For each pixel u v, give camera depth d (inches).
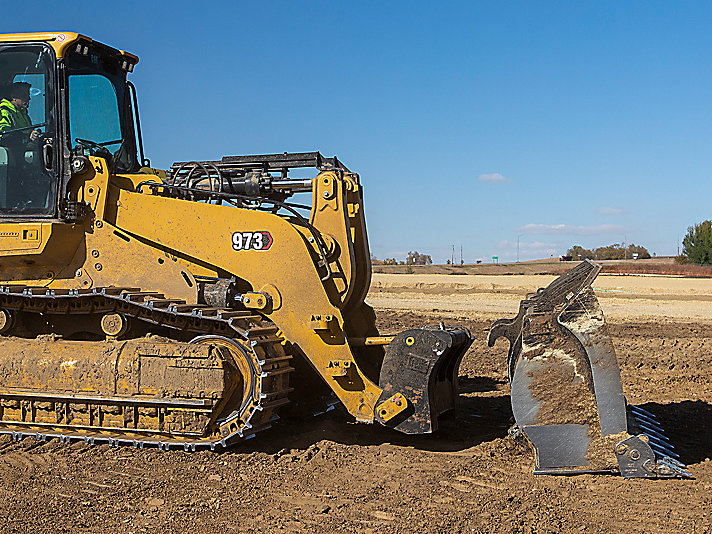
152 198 288.5
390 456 265.7
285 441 285.4
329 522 199.8
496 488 229.6
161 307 270.4
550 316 247.3
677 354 527.8
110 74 319.3
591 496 221.3
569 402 245.3
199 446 269.4
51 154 283.6
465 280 1653.5
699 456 265.3
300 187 298.8
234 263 281.7
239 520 201.3
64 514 204.4
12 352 282.0
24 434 280.2
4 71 290.7
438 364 267.6
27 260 285.7
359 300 302.2
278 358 266.4
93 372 273.1
